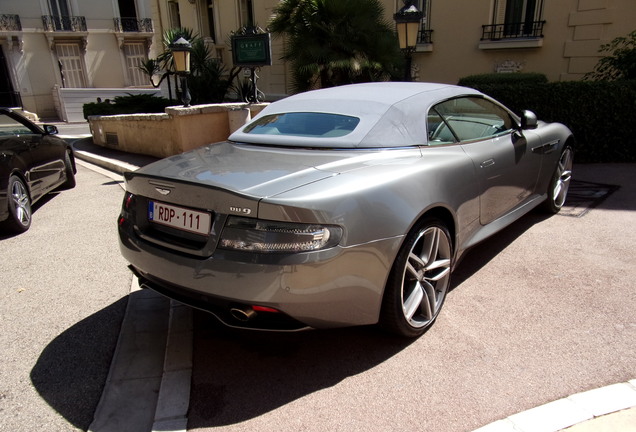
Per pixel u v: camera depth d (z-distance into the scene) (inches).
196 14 776.3
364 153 109.3
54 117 1104.2
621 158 288.4
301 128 123.7
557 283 134.0
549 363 98.8
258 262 84.5
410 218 98.4
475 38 468.8
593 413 83.2
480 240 132.3
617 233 169.5
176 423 86.0
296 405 90.1
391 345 108.1
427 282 111.9
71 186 288.2
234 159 110.1
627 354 100.7
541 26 430.0
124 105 590.2
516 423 81.7
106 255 170.7
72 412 91.2
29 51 1071.6
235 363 104.2
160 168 108.5
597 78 357.1
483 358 101.7
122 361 106.4
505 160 141.6
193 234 94.7
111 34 1165.1
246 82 545.0
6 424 87.7
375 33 395.5
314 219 85.1
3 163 189.9
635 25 385.1
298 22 403.2
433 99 129.7
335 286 88.5
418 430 82.3
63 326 122.3
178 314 125.8
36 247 181.2
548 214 193.8
